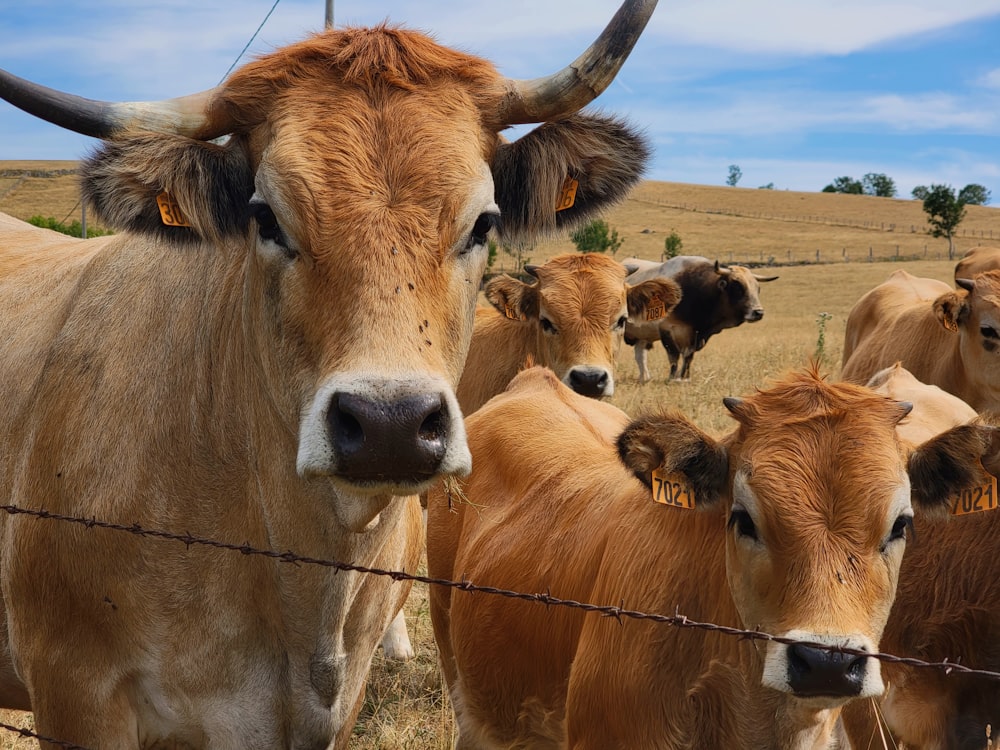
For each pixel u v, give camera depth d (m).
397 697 6.64
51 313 4.53
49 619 3.91
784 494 3.59
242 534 3.83
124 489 3.86
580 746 4.36
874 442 3.66
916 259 69.62
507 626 5.08
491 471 5.89
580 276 9.72
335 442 2.87
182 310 4.02
